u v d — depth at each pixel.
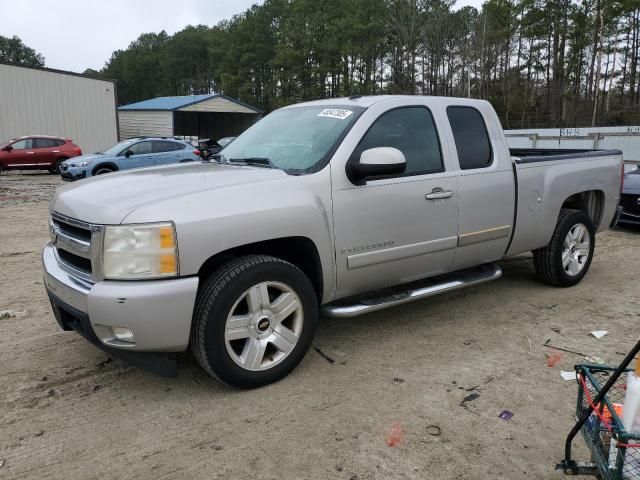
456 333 4.45
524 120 47.09
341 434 3.02
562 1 49.25
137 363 3.22
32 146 22.25
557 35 50.06
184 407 3.31
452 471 2.71
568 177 5.35
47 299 5.34
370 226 3.90
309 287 3.63
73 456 2.84
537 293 5.48
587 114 45.72
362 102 4.22
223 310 3.25
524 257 6.96
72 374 3.73
